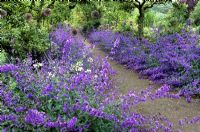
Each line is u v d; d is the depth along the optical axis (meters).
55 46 9.87
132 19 19.84
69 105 4.67
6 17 9.66
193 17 16.83
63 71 6.16
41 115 4.18
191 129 5.65
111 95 6.14
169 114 6.32
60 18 16.25
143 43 12.84
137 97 5.59
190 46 9.43
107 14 22.73
